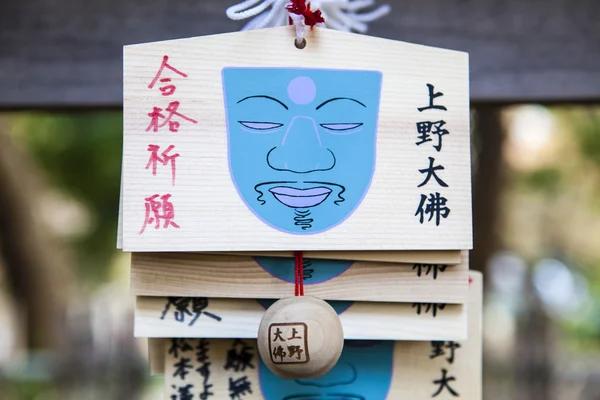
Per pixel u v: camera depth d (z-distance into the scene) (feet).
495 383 10.58
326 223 2.85
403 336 2.96
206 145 2.85
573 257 18.92
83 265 16.43
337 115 2.91
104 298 16.37
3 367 11.58
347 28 3.33
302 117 2.90
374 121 2.92
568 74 4.08
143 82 2.85
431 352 3.24
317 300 2.76
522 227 18.56
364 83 2.93
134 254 2.91
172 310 2.95
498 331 15.08
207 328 2.95
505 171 10.95
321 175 2.88
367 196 2.88
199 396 3.15
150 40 4.16
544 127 13.53
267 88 2.90
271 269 2.95
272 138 2.88
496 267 13.48
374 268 2.96
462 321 2.97
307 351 2.65
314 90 2.91
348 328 2.96
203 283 2.92
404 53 2.96
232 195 2.83
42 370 11.47
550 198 17.60
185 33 4.17
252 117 2.88
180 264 2.92
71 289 15.85
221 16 4.18
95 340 11.41
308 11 2.84
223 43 2.89
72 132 12.60
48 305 13.87
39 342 13.82
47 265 13.55
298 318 2.67
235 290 2.93
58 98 4.10
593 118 13.03
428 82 2.96
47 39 4.14
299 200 2.85
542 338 10.51
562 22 4.12
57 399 11.27
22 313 13.87
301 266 2.88
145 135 2.82
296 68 2.91
